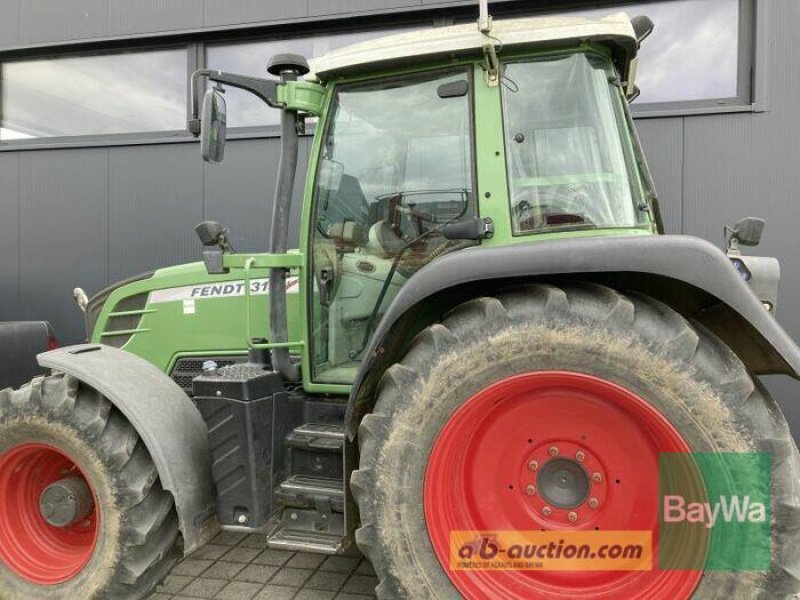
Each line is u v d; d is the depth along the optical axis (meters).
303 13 5.32
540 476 2.04
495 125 2.33
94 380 2.29
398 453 1.95
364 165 2.58
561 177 2.31
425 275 1.98
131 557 2.22
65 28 5.91
